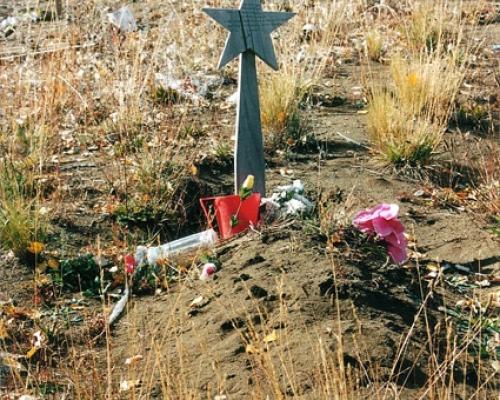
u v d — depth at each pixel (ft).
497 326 9.40
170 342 9.14
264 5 20.76
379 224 10.04
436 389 8.26
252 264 9.96
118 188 12.57
